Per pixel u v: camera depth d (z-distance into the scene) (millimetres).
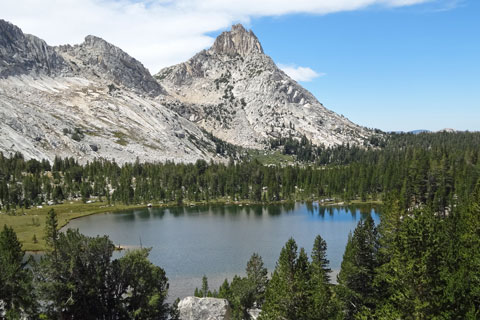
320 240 62531
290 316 34719
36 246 102375
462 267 36844
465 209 61719
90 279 36656
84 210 177875
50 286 34312
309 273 39969
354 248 44625
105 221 154250
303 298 35062
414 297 32188
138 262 40031
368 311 39281
